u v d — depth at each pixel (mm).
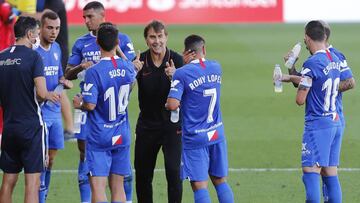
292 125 48719
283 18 99188
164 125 31250
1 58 29500
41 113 30047
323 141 29906
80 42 33594
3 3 42688
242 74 65188
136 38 83000
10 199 30125
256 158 41250
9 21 42750
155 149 31641
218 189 29875
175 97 28859
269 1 99000
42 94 29422
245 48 77938
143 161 31703
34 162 29672
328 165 30266
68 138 45688
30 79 29422
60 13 45281
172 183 31359
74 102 28750
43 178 31641
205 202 29094
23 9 44594
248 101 55688
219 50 76750
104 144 28891
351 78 30766
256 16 98688
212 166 29766
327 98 29844
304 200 34031
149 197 32062
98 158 28953
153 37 30719
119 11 97125
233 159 41031
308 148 30047
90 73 28547
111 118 28891
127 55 32656
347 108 53656
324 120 29906
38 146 29766
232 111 52656
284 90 59344
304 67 29812
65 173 38781
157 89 31141
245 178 37469
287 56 30969
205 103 29094
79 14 95375
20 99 29453
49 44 33531
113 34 28750
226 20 98438
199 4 98188
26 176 29766
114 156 29391
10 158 29953
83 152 32156
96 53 33281
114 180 29531
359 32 88875
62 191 35688
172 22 97750
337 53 30828
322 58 29766
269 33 88688
